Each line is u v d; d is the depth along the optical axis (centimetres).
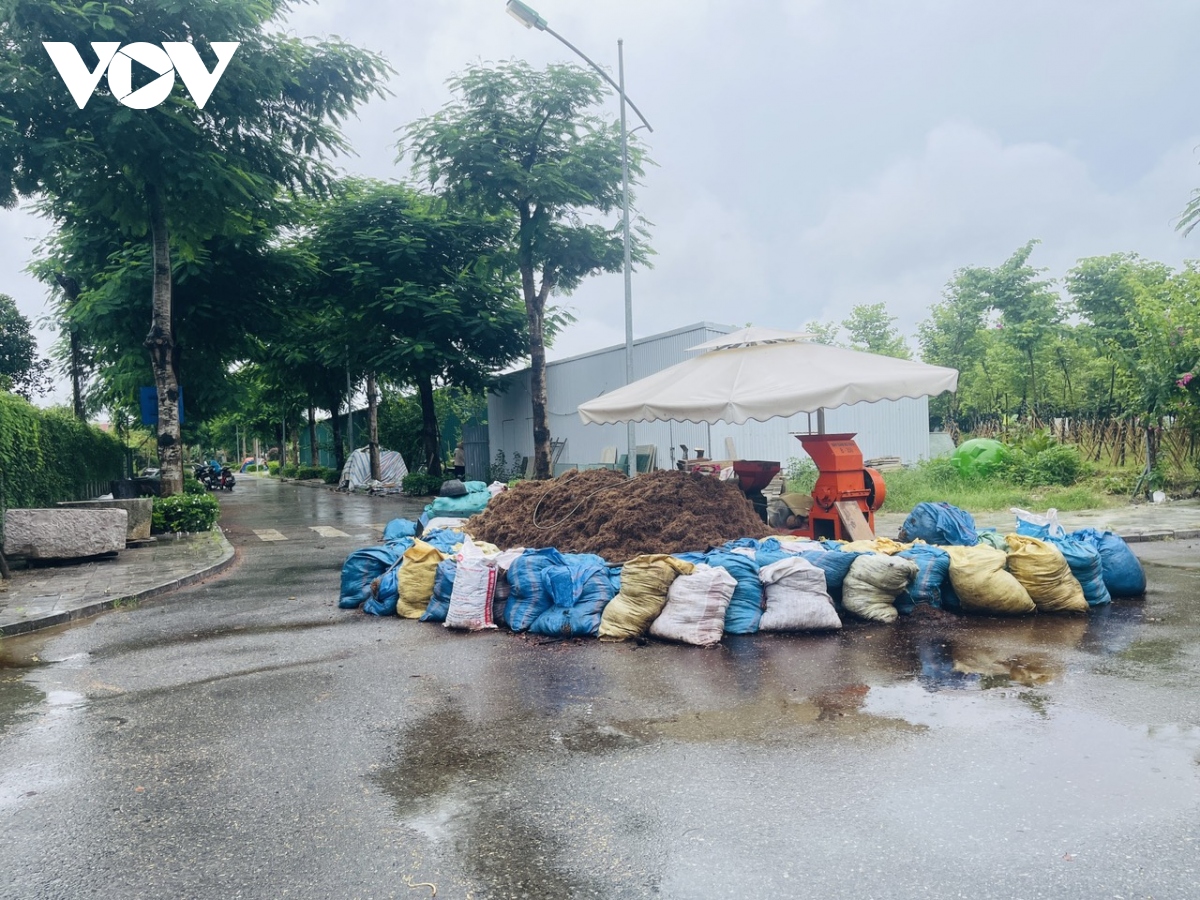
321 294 2603
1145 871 298
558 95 2088
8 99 1232
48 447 1700
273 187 1625
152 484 2436
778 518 1105
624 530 918
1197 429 1706
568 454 2655
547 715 495
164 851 338
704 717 480
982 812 347
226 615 855
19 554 1170
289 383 3747
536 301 2252
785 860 313
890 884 294
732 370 977
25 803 391
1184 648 603
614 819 353
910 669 566
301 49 1530
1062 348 3006
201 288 2027
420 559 807
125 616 873
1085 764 394
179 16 1295
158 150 1327
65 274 2194
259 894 302
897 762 403
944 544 877
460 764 422
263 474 7475
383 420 4253
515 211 2252
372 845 337
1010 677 540
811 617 676
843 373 908
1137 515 1445
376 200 2611
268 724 494
